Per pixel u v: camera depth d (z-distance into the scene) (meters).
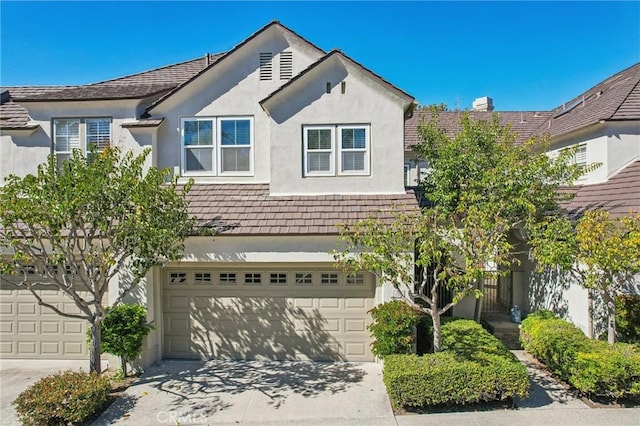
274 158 12.51
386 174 12.35
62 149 12.78
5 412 8.51
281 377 10.09
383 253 8.43
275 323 11.29
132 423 7.97
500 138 14.34
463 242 8.50
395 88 12.22
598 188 13.59
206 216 11.32
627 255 8.30
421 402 8.08
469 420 7.82
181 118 13.45
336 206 11.63
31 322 11.52
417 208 11.03
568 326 10.61
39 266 9.30
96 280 8.95
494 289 17.22
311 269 11.23
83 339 11.44
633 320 9.88
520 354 11.60
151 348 10.91
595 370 8.12
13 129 12.60
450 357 8.64
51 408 7.66
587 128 14.52
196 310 11.42
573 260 9.21
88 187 8.18
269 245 10.74
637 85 14.97
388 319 9.80
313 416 8.16
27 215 8.02
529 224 10.26
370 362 11.06
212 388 9.48
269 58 13.46
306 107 12.53
